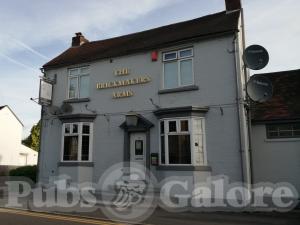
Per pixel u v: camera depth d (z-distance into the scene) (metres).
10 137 34.81
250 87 12.52
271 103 14.16
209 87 13.05
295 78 15.26
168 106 13.81
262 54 12.57
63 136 15.84
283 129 13.36
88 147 15.44
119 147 14.74
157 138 13.79
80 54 17.77
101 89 15.75
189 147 12.62
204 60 13.34
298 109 13.30
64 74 17.16
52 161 16.42
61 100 16.92
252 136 13.73
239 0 14.89
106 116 15.34
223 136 12.45
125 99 14.98
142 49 14.76
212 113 12.82
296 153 12.96
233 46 12.84
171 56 14.24
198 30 14.03
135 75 14.89
